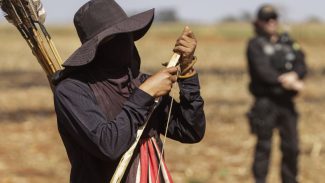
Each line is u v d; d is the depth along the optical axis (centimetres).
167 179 660
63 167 1973
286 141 1512
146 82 625
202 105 682
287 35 1514
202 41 9675
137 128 616
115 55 639
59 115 632
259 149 1514
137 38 674
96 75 638
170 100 685
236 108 3136
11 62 6012
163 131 695
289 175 1521
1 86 4078
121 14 648
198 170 1917
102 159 615
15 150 2181
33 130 2566
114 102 634
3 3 673
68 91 626
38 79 4556
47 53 680
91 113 618
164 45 8819
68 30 11975
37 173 1894
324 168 1948
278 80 1481
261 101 1496
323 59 6191
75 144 646
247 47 1510
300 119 2806
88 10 643
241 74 4806
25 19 676
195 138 690
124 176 642
